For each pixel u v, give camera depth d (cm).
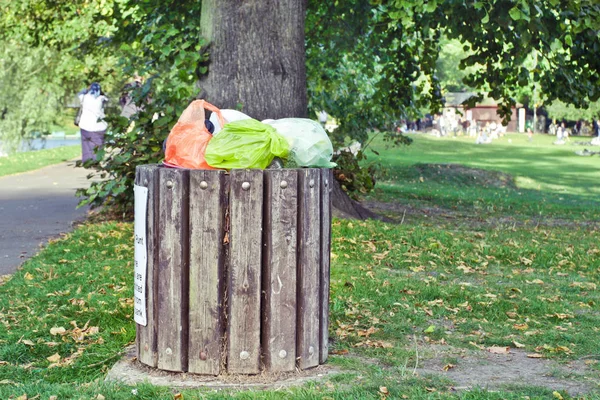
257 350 495
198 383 488
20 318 658
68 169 2222
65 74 3106
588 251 1059
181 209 492
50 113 3659
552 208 1862
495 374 522
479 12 1309
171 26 1144
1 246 1005
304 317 508
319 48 1705
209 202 488
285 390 470
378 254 955
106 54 2016
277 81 1101
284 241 495
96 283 775
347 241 993
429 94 1656
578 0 1175
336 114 1920
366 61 1694
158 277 503
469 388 481
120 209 1200
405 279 830
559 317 700
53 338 604
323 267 520
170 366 503
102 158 1166
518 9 1134
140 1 1473
